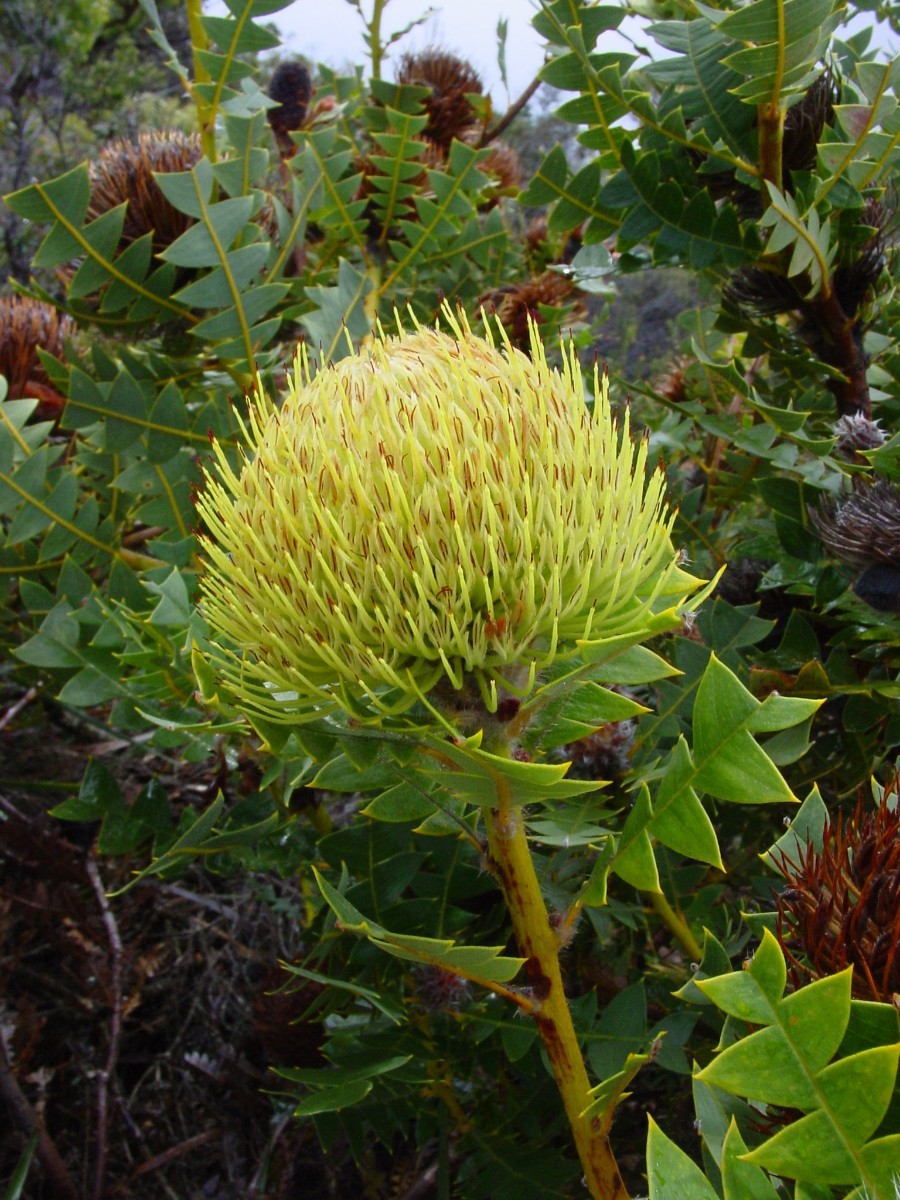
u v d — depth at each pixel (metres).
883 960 0.21
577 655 0.22
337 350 0.39
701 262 0.37
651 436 0.44
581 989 0.41
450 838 0.32
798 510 0.36
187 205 0.36
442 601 0.19
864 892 0.21
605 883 0.22
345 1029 0.39
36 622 0.47
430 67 0.68
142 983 0.52
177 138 0.50
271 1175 0.48
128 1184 0.47
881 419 0.42
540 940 0.22
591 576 0.20
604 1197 0.23
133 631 0.33
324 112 0.68
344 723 0.22
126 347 0.46
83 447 0.45
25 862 0.48
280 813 0.34
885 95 0.32
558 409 0.20
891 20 0.43
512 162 0.76
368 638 0.19
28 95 1.32
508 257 0.68
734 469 0.47
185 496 0.39
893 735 0.33
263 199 0.42
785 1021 0.18
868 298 0.38
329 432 0.19
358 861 0.31
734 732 0.20
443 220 0.50
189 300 0.37
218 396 0.45
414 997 0.34
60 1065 0.52
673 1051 0.28
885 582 0.31
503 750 0.21
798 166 0.37
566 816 0.28
